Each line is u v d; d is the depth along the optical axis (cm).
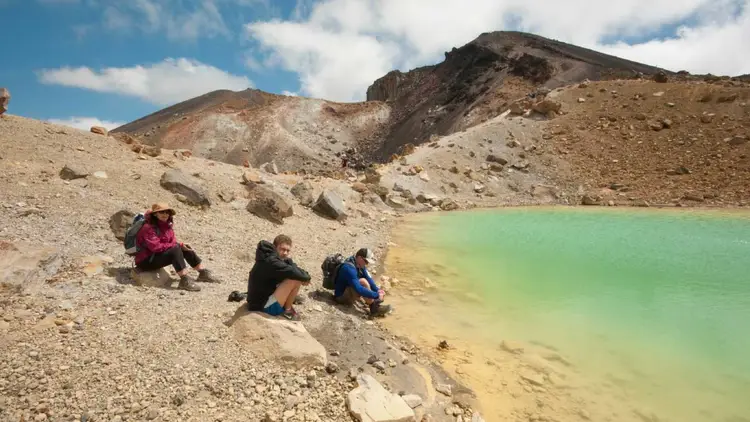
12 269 498
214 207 1101
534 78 6912
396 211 1730
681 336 612
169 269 671
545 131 2694
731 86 2734
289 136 10906
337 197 1391
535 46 8738
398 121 11450
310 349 458
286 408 376
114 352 408
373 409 382
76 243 659
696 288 809
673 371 521
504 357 554
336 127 11931
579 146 2506
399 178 2044
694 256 1030
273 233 1045
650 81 3116
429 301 753
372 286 686
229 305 559
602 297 769
